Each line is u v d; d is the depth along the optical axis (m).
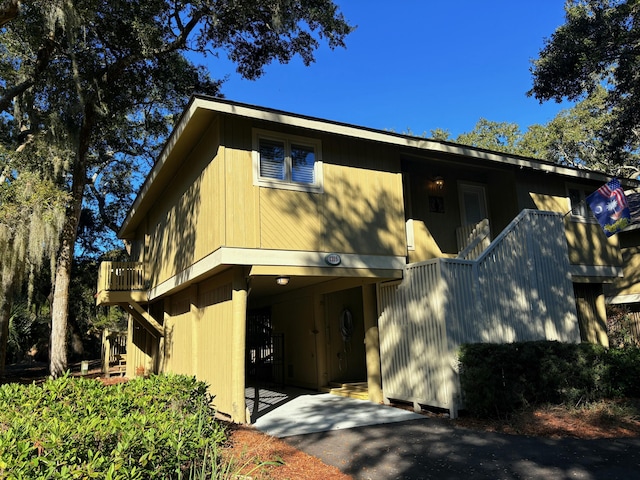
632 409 8.02
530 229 10.44
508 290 9.62
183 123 9.02
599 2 17.33
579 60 17.20
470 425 7.63
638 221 16.86
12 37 15.14
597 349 8.93
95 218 29.92
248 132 8.67
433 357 8.73
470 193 13.07
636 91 18.06
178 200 11.90
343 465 5.74
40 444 3.53
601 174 12.84
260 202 8.55
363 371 12.91
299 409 9.56
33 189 12.31
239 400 8.34
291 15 15.05
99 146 22.41
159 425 4.05
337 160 9.59
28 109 15.19
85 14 12.67
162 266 13.65
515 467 5.49
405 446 6.52
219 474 4.07
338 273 9.10
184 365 12.12
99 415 4.41
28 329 26.34
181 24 15.57
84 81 14.80
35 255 11.41
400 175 10.36
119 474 3.12
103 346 21.61
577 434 6.87
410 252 11.66
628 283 18.09
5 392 5.83
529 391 8.26
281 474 5.35
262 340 15.41
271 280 9.93
